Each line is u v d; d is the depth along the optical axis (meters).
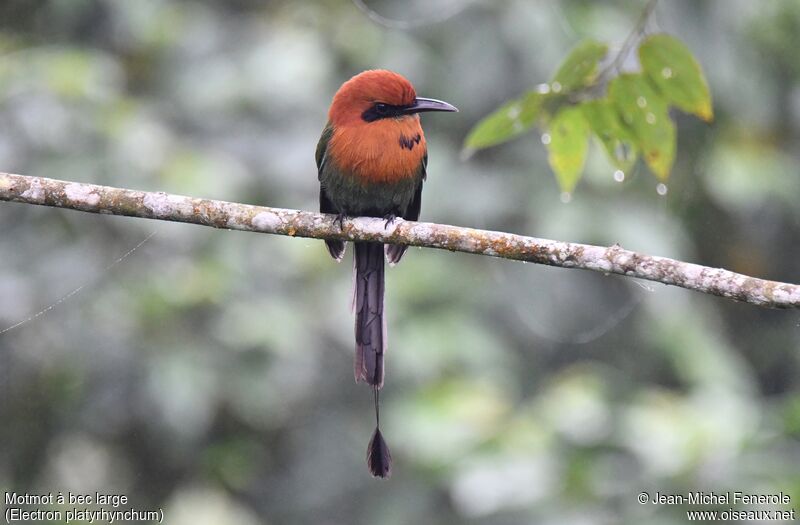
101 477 13.08
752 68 13.99
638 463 11.57
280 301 12.60
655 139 8.05
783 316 15.92
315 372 13.41
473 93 13.13
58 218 12.21
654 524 10.63
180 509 12.98
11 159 11.48
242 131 12.70
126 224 12.21
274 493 13.91
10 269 11.95
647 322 13.94
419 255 13.42
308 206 12.52
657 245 12.88
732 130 14.22
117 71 13.05
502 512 11.55
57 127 11.65
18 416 12.77
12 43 13.44
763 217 14.88
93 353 12.21
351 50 13.20
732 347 15.62
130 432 12.81
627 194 13.16
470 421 12.03
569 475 11.27
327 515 13.76
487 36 13.02
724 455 10.91
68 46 13.20
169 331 12.32
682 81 7.72
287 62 12.80
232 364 12.36
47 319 12.19
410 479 13.12
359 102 8.80
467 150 8.27
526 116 8.07
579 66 7.77
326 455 13.87
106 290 12.17
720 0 13.53
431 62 13.22
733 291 6.82
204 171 11.86
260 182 12.53
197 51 13.20
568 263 7.34
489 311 13.66
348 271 13.20
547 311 13.85
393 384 13.51
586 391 12.25
